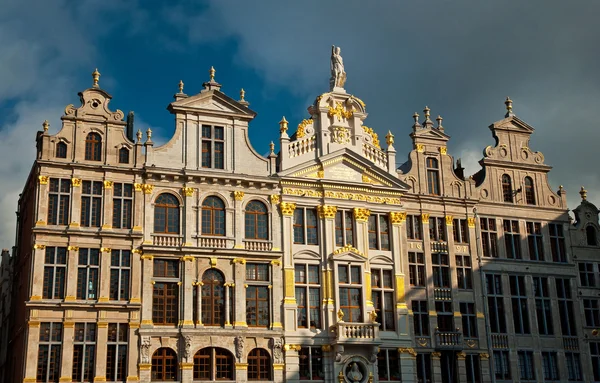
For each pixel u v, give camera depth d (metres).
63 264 47.88
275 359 50.59
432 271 56.97
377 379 52.66
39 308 46.53
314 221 54.88
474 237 58.81
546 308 59.47
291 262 52.88
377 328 52.66
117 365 47.19
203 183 52.03
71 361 46.34
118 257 49.12
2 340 63.38
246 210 53.00
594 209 63.56
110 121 50.94
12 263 61.22
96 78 51.75
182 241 50.50
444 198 58.56
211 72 54.72
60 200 48.81
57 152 49.56
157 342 48.25
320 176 55.44
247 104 54.69
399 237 56.53
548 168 62.69
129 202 50.22
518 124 62.91
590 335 60.03
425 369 54.84
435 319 55.78
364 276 54.34
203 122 53.31
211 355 49.28
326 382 51.53
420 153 59.38
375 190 56.59
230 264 51.28
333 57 58.97
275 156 54.38
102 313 47.62
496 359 56.75
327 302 52.88
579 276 61.28
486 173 60.72
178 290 49.66
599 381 59.31
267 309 51.72
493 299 58.06
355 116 57.78
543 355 58.22
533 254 60.38
